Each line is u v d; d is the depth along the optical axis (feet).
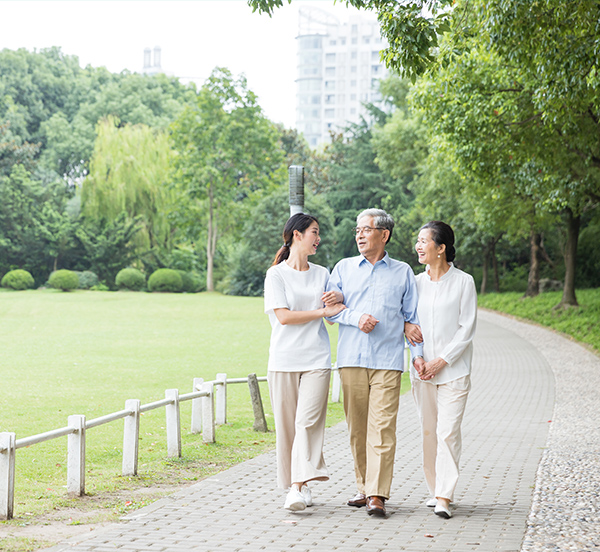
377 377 16.83
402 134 119.55
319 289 17.35
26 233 191.62
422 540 14.58
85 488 19.95
